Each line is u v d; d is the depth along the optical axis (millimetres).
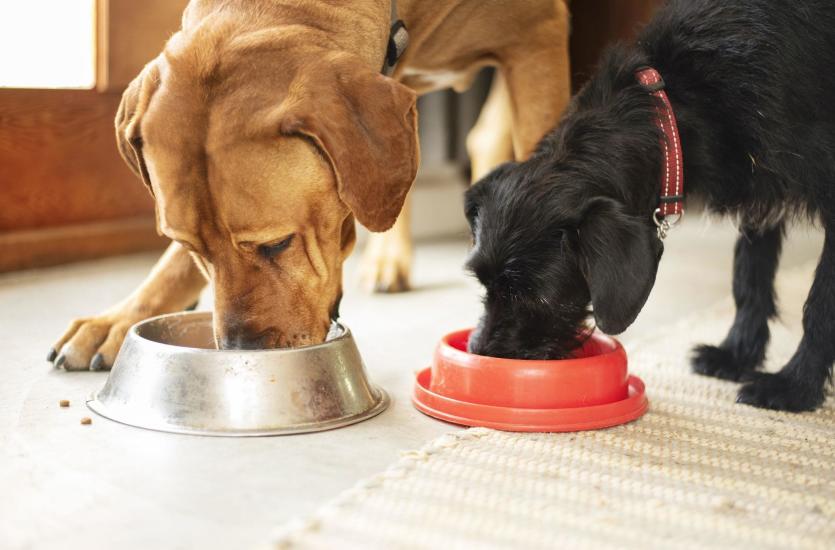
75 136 1771
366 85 1006
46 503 890
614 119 1142
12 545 827
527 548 830
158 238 1946
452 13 1309
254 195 989
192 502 896
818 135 1149
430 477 943
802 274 1886
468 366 1099
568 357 1132
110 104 1815
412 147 1022
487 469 966
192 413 1035
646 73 1176
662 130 1138
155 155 1003
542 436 1056
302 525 845
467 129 2346
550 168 1113
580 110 1179
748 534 865
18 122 1683
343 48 1086
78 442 1008
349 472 961
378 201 1004
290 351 1044
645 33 1236
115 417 1058
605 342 1189
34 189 1728
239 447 1004
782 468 1000
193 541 835
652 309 1604
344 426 1065
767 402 1176
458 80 1458
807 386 1173
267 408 1038
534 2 1347
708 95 1170
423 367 1286
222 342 1041
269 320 1040
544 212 1084
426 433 1063
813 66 1162
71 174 1779
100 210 1840
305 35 1041
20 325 1407
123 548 824
